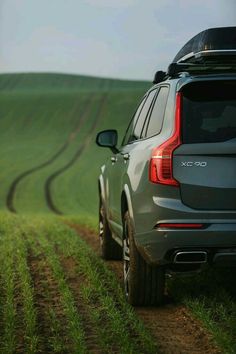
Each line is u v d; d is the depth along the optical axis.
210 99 6.67
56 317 7.07
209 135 6.47
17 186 79.38
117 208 8.72
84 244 13.20
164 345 5.95
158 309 7.38
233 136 6.45
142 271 7.26
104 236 10.95
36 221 23.86
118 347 5.88
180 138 6.48
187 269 6.93
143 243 6.85
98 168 92.19
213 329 6.15
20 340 6.21
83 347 5.65
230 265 6.64
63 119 132.62
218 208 6.44
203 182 6.43
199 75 6.73
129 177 7.43
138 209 6.95
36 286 8.88
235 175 6.43
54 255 11.29
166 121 6.77
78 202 69.69
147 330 6.18
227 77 6.64
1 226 19.12
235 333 6.05
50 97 149.12
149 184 6.64
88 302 7.73
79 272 9.73
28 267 10.27
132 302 7.43
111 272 9.33
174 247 6.49
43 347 5.98
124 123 127.75
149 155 6.74
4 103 145.00
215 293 7.72
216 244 6.43
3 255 11.75
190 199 6.45
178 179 6.45
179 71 7.07
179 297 7.62
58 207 66.62
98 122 129.75
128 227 7.48
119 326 6.29
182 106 6.63
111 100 143.00
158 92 7.62
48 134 123.88
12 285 8.45
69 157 102.25
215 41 6.62
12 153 106.12
